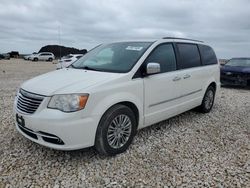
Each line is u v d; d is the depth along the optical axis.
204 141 4.57
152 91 4.36
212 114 6.41
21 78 14.61
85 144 3.49
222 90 10.93
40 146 4.12
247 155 4.02
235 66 11.98
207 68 6.12
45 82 3.79
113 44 5.06
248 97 9.18
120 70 4.13
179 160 3.80
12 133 4.66
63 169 3.46
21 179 3.20
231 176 3.37
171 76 4.77
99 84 3.60
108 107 3.63
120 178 3.29
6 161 3.63
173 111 5.00
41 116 3.38
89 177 3.29
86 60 4.88
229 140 4.66
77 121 3.36
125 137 4.01
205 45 6.39
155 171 3.47
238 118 6.14
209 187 3.12
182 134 4.89
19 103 3.79
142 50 4.47
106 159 3.77
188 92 5.40
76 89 3.44
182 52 5.31
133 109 4.15
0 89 9.79
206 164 3.69
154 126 5.29
